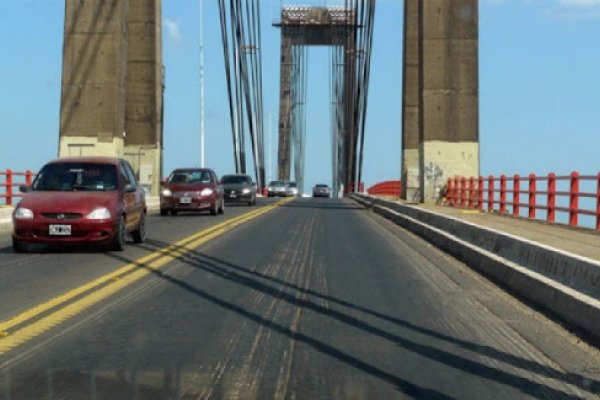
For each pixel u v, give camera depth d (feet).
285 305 32.65
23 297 33.27
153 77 140.67
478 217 81.05
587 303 27.48
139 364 22.52
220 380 20.98
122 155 117.39
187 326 28.02
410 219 81.10
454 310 32.04
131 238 60.90
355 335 26.99
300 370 22.16
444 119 114.11
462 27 114.01
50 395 19.39
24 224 48.62
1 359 22.89
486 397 19.72
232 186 139.85
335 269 44.91
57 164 53.57
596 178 60.75
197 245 57.06
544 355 24.31
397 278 41.57
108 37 114.21
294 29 394.52
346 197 257.34
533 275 34.86
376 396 19.70
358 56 297.12
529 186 75.56
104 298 33.35
